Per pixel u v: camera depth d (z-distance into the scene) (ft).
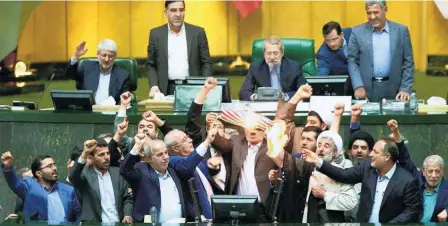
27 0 87.30
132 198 58.80
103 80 70.69
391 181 57.98
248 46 89.92
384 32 71.00
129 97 63.16
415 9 89.04
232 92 89.66
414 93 68.08
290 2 89.92
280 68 69.56
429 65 88.63
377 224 53.57
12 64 86.69
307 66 73.15
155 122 61.26
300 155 60.44
